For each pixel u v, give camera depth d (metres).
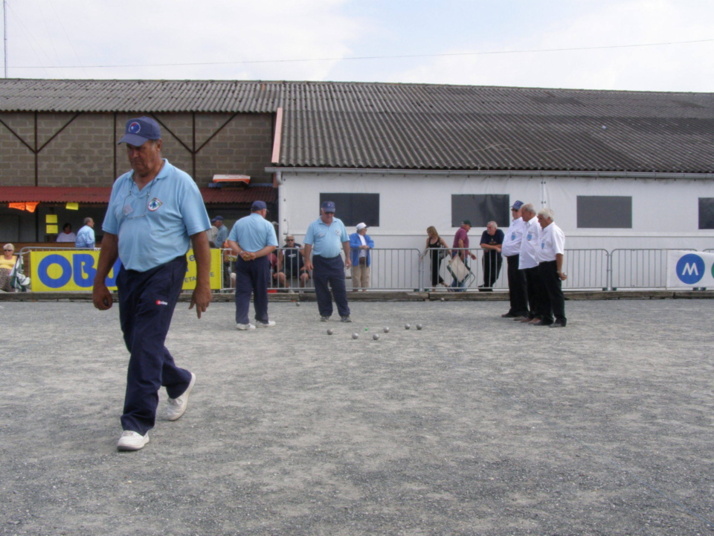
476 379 6.16
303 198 16.95
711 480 3.58
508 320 11.09
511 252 11.27
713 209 18.17
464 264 15.88
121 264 4.31
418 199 17.27
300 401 5.30
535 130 21.06
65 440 4.25
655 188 17.95
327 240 10.67
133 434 4.05
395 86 28.05
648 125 22.34
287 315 11.91
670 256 16.27
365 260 15.73
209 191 22.92
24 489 3.41
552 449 4.10
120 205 4.31
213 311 12.60
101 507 3.19
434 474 3.65
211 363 6.96
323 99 25.31
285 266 15.41
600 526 2.99
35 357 7.29
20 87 26.00
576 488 3.45
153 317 4.20
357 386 5.85
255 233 9.75
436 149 18.52
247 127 24.19
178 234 4.33
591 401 5.33
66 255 14.84
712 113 24.53
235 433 4.41
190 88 26.91
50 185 23.64
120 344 8.24
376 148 18.42
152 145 4.27
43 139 23.62
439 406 5.15
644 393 5.61
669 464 3.83
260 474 3.64
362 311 12.74
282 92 26.45
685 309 13.19
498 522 3.03
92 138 23.70
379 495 3.35
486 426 4.61
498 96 26.45
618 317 11.60
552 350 7.86
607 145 19.62
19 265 15.08
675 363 7.02
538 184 17.55
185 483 3.50
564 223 17.66
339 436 4.36
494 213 17.47
